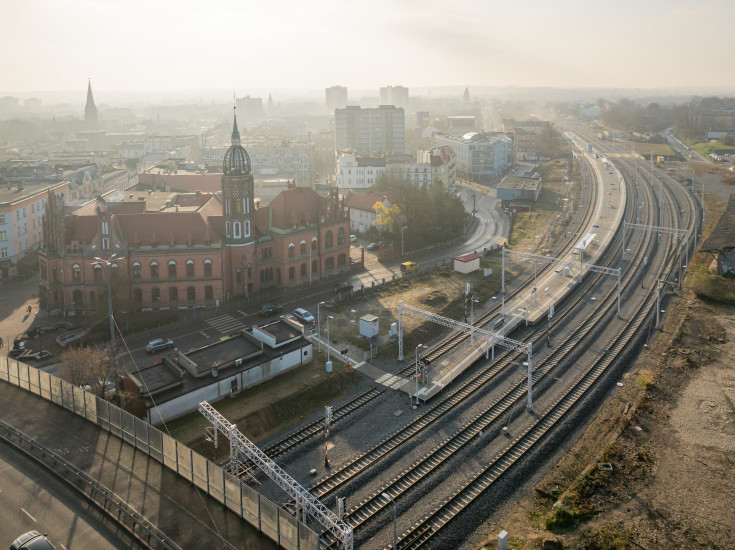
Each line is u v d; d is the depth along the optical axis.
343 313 115.38
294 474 69.56
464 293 128.62
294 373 91.44
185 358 84.38
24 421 72.12
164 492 59.44
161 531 53.94
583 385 90.81
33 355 92.75
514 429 79.06
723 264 136.38
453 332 110.06
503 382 91.69
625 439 77.19
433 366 96.62
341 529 52.19
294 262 127.06
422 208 167.00
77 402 73.38
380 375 93.31
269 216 127.12
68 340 98.00
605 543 59.06
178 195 148.38
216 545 52.50
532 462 72.12
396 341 104.12
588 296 130.00
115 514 56.62
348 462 71.94
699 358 100.50
